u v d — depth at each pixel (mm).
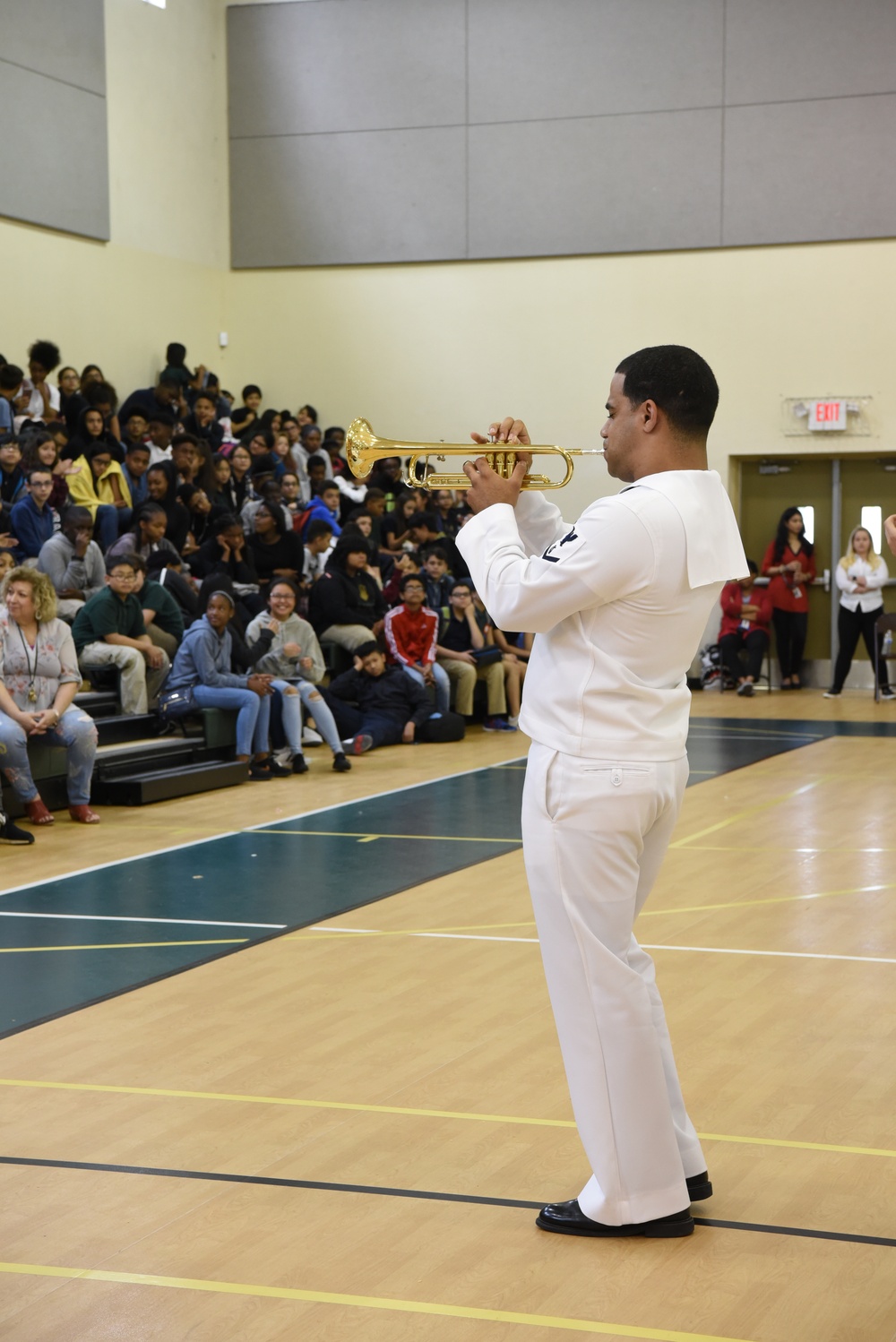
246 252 16375
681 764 2943
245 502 13109
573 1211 3010
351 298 16156
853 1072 4023
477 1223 3064
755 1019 4512
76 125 13820
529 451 2984
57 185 13578
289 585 10320
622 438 2975
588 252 15438
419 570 13086
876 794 8930
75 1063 4125
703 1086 3918
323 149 16094
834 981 4941
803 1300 2707
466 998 4766
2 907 6070
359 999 4758
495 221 15680
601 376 15516
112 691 9625
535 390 15711
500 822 8047
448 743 11625
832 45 14656
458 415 15938
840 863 6934
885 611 15633
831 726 12461
